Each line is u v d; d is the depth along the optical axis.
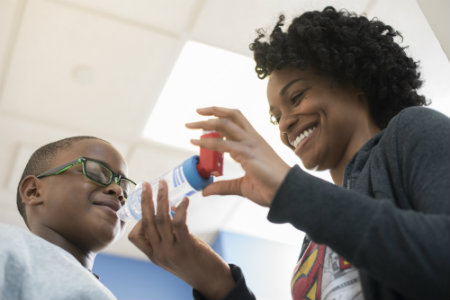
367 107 0.99
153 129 2.81
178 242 0.95
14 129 2.77
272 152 0.72
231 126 0.73
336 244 0.62
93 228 1.22
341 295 0.78
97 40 2.32
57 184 1.29
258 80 2.56
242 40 2.33
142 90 2.55
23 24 2.25
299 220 0.63
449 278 0.58
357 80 0.97
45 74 2.46
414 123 0.74
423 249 0.58
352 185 0.82
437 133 0.70
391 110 0.99
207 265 0.99
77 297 0.91
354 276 0.78
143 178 3.07
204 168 0.93
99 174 1.31
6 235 0.96
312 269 0.89
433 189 0.65
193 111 2.72
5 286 0.87
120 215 1.20
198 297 1.02
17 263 0.91
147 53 2.38
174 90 2.61
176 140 2.86
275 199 0.65
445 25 1.51
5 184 3.11
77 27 2.27
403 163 0.72
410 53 2.17
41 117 2.70
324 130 0.94
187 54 2.42
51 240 1.21
